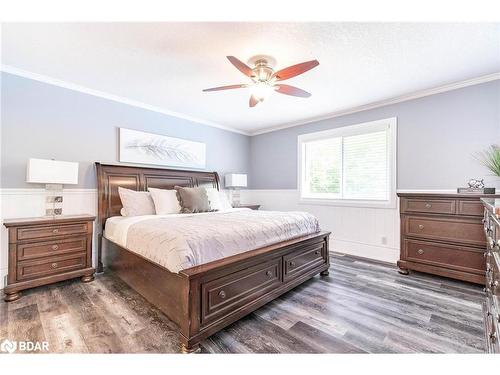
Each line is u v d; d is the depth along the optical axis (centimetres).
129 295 235
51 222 246
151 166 377
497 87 269
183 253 167
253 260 198
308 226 293
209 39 206
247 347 161
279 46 216
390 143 348
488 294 179
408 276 291
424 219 281
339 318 197
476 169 281
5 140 259
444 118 303
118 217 301
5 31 195
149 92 324
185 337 155
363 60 239
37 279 238
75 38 205
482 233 244
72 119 303
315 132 440
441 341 166
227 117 436
